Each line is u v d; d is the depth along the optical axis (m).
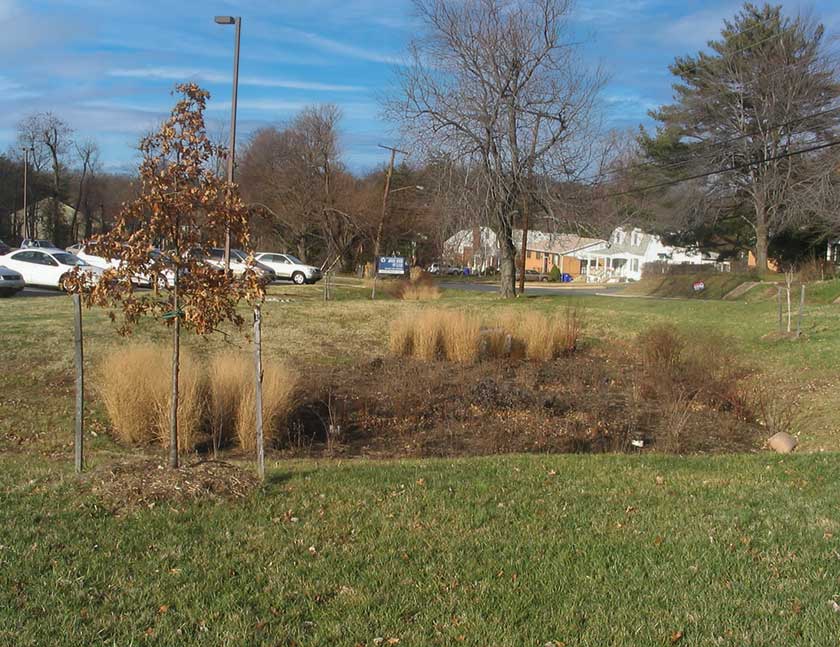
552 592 4.07
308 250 59.84
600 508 5.60
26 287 27.45
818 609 3.88
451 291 34.22
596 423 10.90
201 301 5.77
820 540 4.89
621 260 82.62
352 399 12.01
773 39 38.59
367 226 54.38
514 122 25.34
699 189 42.09
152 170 5.55
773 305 24.69
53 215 77.88
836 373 14.23
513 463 7.34
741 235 49.78
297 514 5.31
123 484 5.61
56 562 4.32
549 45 25.03
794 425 11.23
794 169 39.03
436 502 5.68
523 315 17.95
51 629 3.56
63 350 13.63
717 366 14.19
